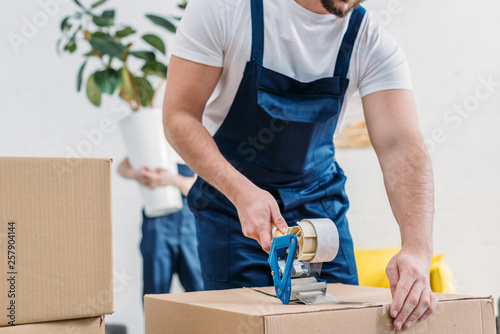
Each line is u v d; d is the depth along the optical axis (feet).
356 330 2.63
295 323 2.46
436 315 2.86
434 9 11.04
